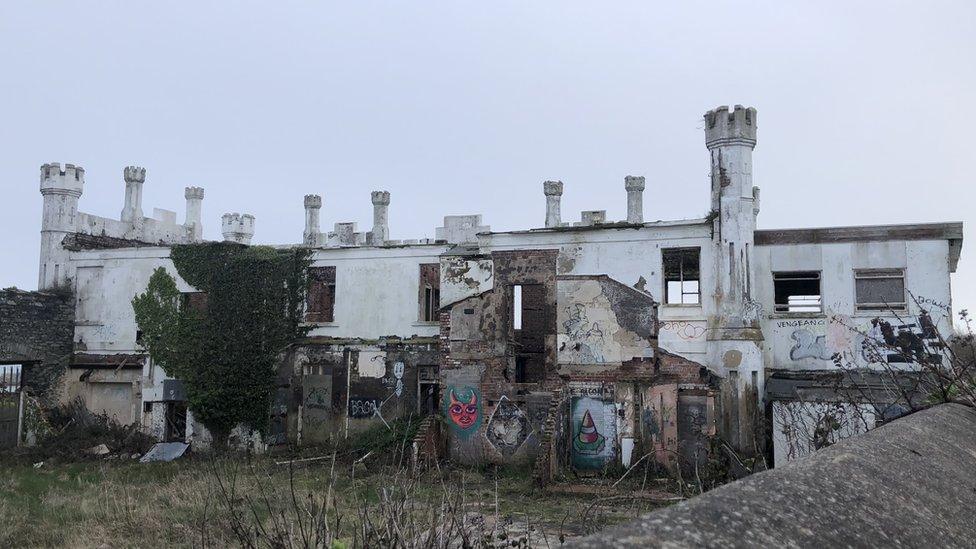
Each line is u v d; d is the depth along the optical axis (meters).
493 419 24.28
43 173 32.00
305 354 29.50
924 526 2.73
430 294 29.64
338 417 28.83
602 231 26.22
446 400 24.91
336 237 34.97
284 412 29.42
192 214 37.84
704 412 22.47
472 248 28.17
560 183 32.06
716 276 24.64
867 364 22.70
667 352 23.31
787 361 24.22
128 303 30.81
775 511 2.41
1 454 27.45
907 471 3.38
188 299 30.34
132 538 13.00
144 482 20.64
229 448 26.75
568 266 26.42
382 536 6.07
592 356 23.53
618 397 23.11
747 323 23.91
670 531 2.07
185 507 14.97
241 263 29.45
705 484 17.80
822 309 24.06
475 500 17.52
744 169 24.69
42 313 30.23
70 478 22.42
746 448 22.56
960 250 24.73
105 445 28.50
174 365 29.59
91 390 31.22
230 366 28.73
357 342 29.00
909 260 23.45
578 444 23.17
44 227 31.84
